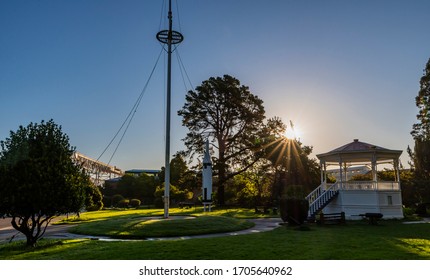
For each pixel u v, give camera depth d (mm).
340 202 25719
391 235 14922
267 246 11633
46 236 16203
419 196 34375
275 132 47625
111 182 70938
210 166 36312
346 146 27469
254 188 45406
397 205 25344
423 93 38125
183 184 47781
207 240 13180
